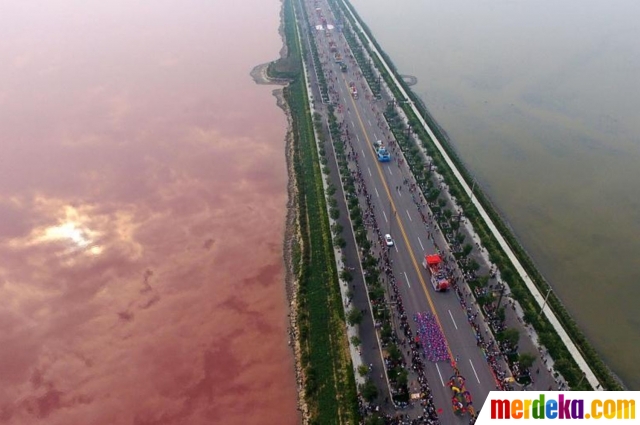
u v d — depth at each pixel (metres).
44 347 147.25
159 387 135.38
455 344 133.50
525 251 169.38
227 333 150.12
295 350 144.25
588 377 123.75
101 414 129.12
